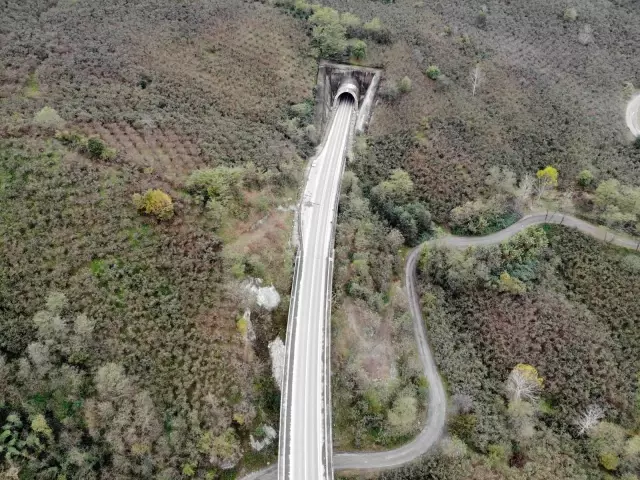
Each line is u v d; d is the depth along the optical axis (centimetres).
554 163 14850
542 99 16438
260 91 14850
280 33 16825
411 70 16850
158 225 10444
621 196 13250
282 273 10925
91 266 9669
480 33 19025
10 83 12362
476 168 14525
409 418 9844
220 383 9362
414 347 11675
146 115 12688
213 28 16100
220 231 10938
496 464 9812
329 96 16762
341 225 12369
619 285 12269
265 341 10150
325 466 8650
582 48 19062
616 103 17062
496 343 11600
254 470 9262
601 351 11269
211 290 10044
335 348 10456
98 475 8288
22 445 7988
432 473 9562
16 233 9544
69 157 10950
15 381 8406
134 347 9169
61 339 8806
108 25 15075
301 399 9381
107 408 8500
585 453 10169
